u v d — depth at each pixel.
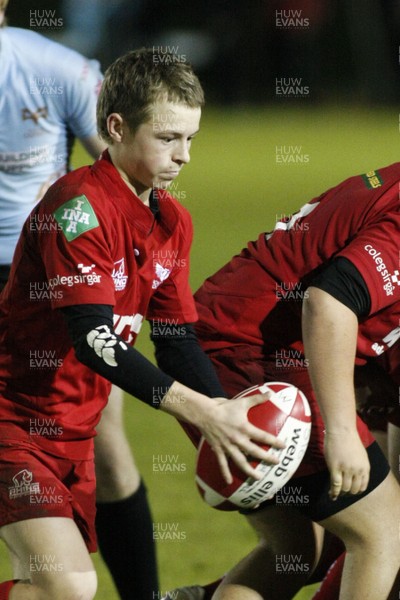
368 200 9.82
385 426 11.55
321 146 59.31
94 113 13.88
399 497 9.62
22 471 9.45
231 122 70.19
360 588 9.45
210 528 14.15
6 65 13.41
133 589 12.19
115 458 11.97
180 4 71.62
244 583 10.41
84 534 10.16
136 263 9.77
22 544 9.18
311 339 9.00
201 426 8.88
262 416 9.10
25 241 9.76
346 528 9.57
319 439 9.73
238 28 72.56
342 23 73.19
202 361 10.34
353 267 9.03
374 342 9.84
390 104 74.12
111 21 71.06
